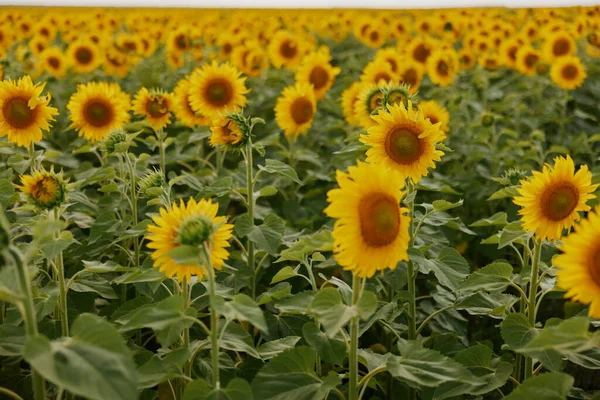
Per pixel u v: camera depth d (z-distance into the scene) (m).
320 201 7.10
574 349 2.64
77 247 5.34
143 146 8.62
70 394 3.85
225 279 4.65
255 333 5.13
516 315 3.58
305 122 7.16
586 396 3.83
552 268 3.80
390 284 4.50
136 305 3.99
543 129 10.65
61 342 2.33
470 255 7.02
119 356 2.29
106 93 5.96
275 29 17.97
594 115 11.18
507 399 2.87
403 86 5.14
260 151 4.93
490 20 17.59
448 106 9.60
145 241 6.04
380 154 4.14
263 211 6.03
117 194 6.31
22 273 2.48
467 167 8.37
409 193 4.44
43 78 11.82
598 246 2.73
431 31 18.81
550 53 12.06
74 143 7.48
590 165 8.67
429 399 3.65
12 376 4.13
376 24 16.86
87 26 18.28
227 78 6.26
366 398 5.01
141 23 18.78
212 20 20.86
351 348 3.15
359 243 2.88
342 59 16.72
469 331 5.89
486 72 12.96
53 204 3.52
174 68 12.69
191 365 3.80
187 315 2.95
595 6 17.94
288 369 3.09
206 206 3.26
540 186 3.57
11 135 4.91
